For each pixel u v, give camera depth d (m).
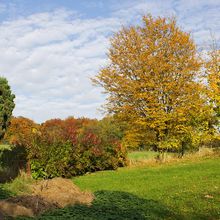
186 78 30.03
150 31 30.47
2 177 19.91
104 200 14.54
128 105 30.08
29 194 15.81
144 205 14.16
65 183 17.33
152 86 29.19
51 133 25.64
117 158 30.25
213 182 18.84
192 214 12.99
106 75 30.06
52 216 11.59
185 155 34.41
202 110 31.80
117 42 30.70
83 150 26.97
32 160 23.34
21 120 53.47
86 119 71.12
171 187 18.31
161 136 31.50
